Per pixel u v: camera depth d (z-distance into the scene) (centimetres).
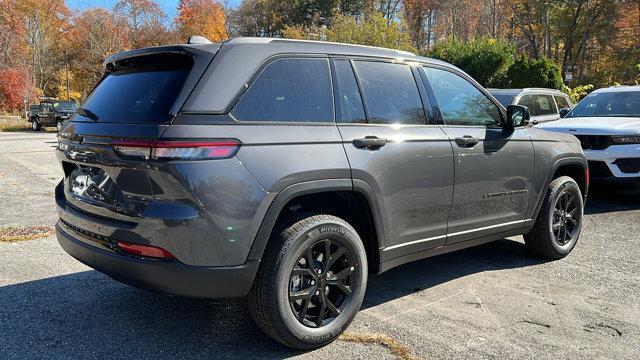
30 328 347
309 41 342
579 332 353
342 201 356
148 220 277
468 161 407
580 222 535
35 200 784
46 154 1512
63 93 6072
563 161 506
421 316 376
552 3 4153
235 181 282
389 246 361
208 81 289
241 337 339
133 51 327
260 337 339
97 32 5219
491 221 439
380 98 365
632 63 3997
